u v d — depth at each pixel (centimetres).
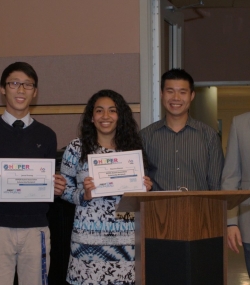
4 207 225
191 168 256
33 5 371
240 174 240
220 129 1257
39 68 367
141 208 173
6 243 224
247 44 582
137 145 246
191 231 167
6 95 235
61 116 366
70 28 369
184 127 260
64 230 279
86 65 364
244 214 236
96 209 228
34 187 221
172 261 168
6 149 228
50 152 240
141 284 172
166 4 396
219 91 969
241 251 554
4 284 224
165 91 261
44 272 231
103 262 226
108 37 365
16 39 373
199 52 587
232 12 582
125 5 363
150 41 363
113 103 240
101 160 222
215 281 171
